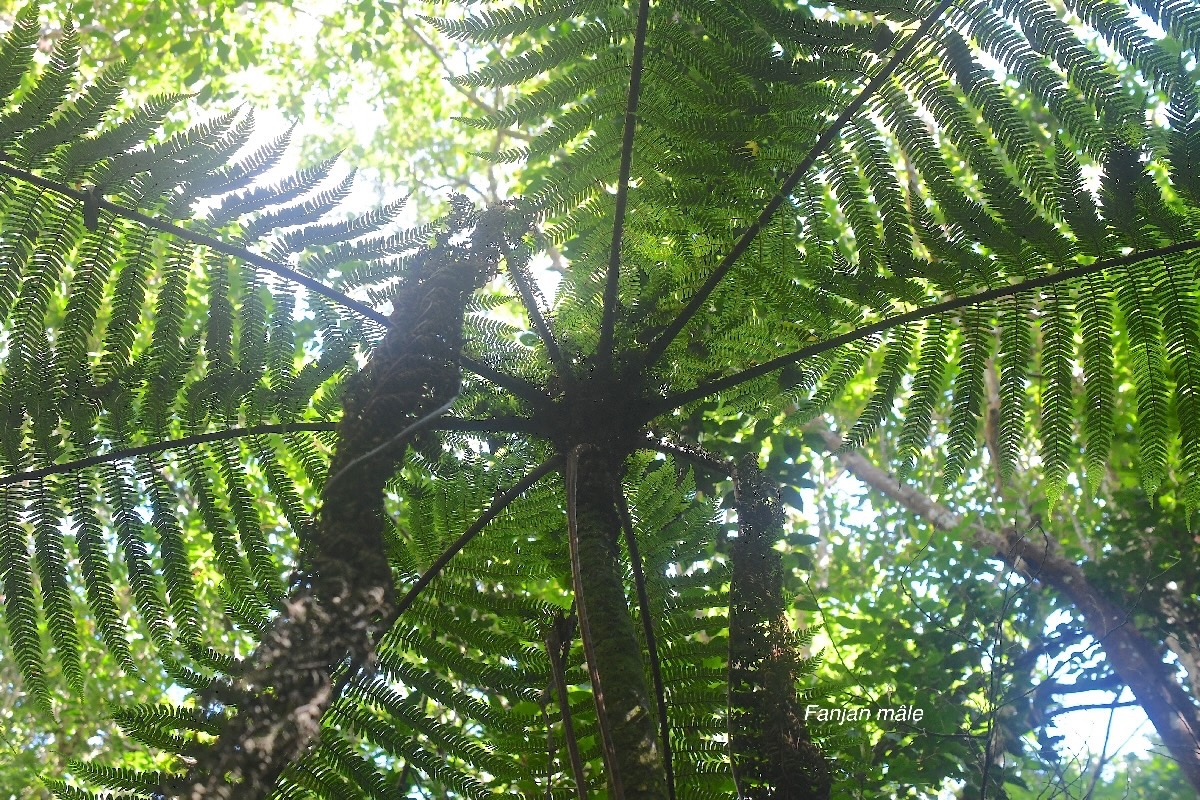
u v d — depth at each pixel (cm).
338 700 241
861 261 251
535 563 285
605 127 248
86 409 244
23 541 244
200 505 256
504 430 236
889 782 424
